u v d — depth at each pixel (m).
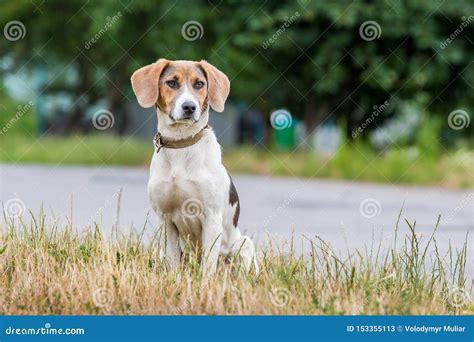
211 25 20.70
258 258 6.54
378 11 19.02
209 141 6.21
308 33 19.50
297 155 19.22
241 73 20.55
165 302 5.43
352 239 9.17
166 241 6.25
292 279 5.70
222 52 20.28
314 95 20.47
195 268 5.73
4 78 26.62
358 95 20.44
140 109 25.19
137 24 21.34
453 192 15.53
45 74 26.89
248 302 5.34
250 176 18.27
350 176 17.78
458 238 9.38
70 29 24.00
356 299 5.35
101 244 6.34
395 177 17.34
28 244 6.35
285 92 20.53
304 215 11.61
